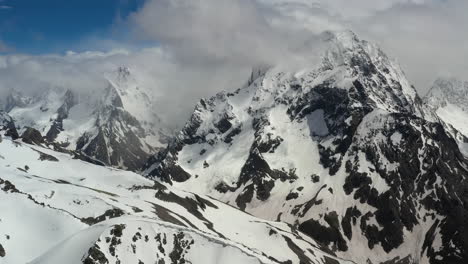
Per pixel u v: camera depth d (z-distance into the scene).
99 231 141.75
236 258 150.50
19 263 148.50
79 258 134.12
